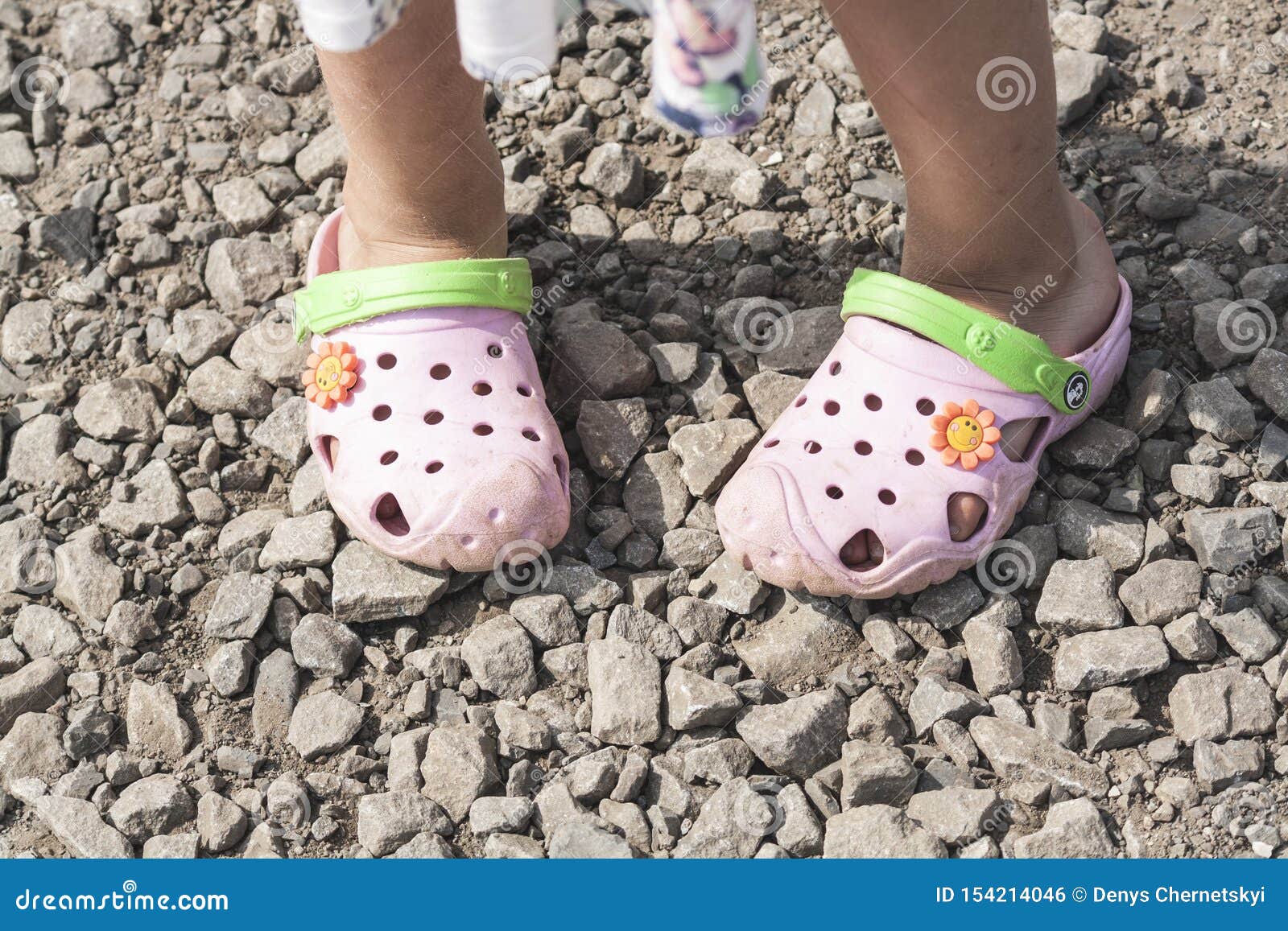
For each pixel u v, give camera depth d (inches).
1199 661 41.5
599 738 41.2
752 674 41.8
